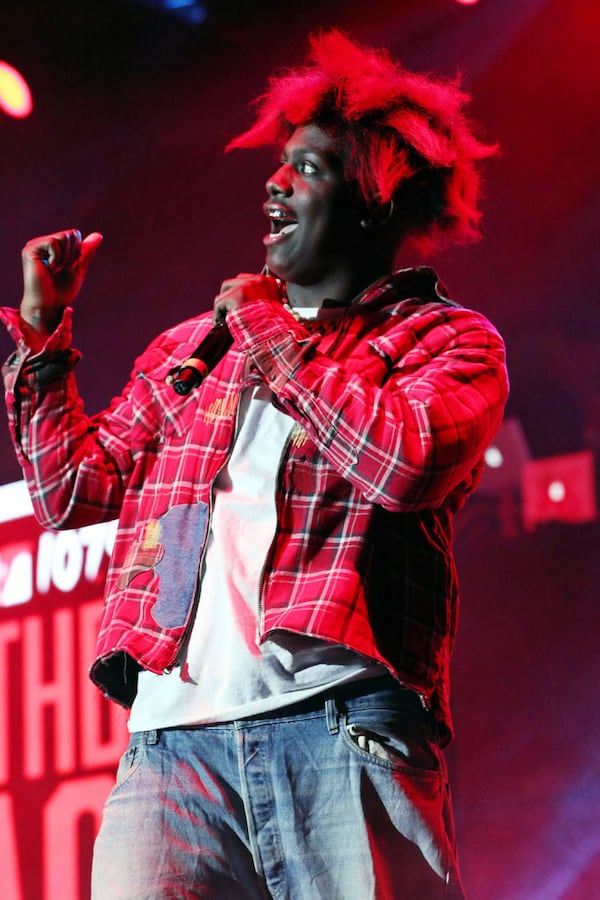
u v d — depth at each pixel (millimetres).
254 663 1965
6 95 6594
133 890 1942
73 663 6148
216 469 2094
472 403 2027
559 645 7176
